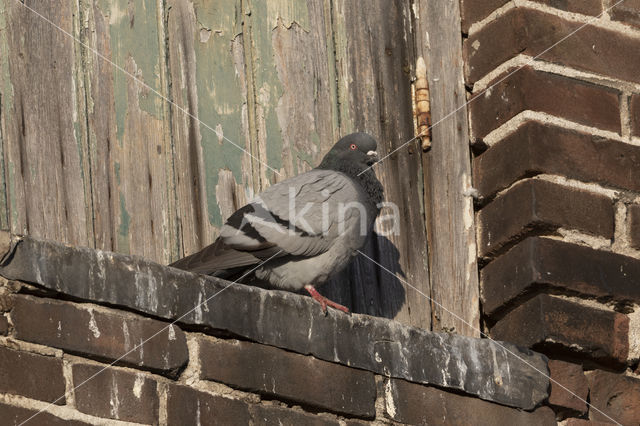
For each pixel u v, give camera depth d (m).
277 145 9.42
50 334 6.75
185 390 7.12
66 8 8.85
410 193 9.62
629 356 8.77
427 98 9.81
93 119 8.71
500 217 9.10
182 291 7.30
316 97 9.68
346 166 9.29
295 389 7.52
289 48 9.70
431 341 8.20
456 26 9.82
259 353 7.48
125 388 6.91
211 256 8.38
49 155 8.43
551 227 8.80
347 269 9.40
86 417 6.71
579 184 9.02
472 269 9.17
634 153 9.30
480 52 9.64
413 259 9.45
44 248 6.88
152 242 8.69
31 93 8.48
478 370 8.27
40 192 8.30
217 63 9.38
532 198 8.82
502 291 8.91
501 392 8.28
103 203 8.56
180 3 9.37
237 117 9.34
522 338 8.66
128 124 8.84
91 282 6.98
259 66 9.53
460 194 9.41
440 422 8.03
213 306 7.39
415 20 10.10
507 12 9.47
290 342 7.62
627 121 9.41
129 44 9.05
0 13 8.52
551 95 9.18
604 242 8.95
